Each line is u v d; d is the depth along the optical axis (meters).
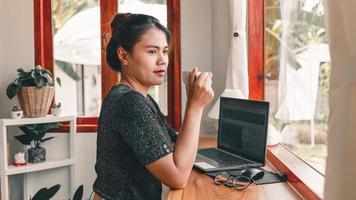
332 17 0.56
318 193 1.07
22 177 2.96
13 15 2.90
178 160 1.10
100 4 2.92
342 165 0.54
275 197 1.18
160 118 1.24
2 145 2.54
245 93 2.33
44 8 2.94
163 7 2.91
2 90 2.92
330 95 0.57
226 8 2.79
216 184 1.30
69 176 2.95
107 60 1.28
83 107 3.00
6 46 2.91
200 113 1.19
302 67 1.66
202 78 1.19
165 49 1.23
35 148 2.77
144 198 1.16
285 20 1.95
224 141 1.79
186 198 1.13
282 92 2.00
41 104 2.71
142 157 1.07
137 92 1.14
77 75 2.99
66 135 2.96
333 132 0.56
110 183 1.15
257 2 2.38
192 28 2.84
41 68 2.77
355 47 0.52
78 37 2.97
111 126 1.11
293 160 1.57
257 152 1.52
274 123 2.16
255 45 2.39
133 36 1.18
